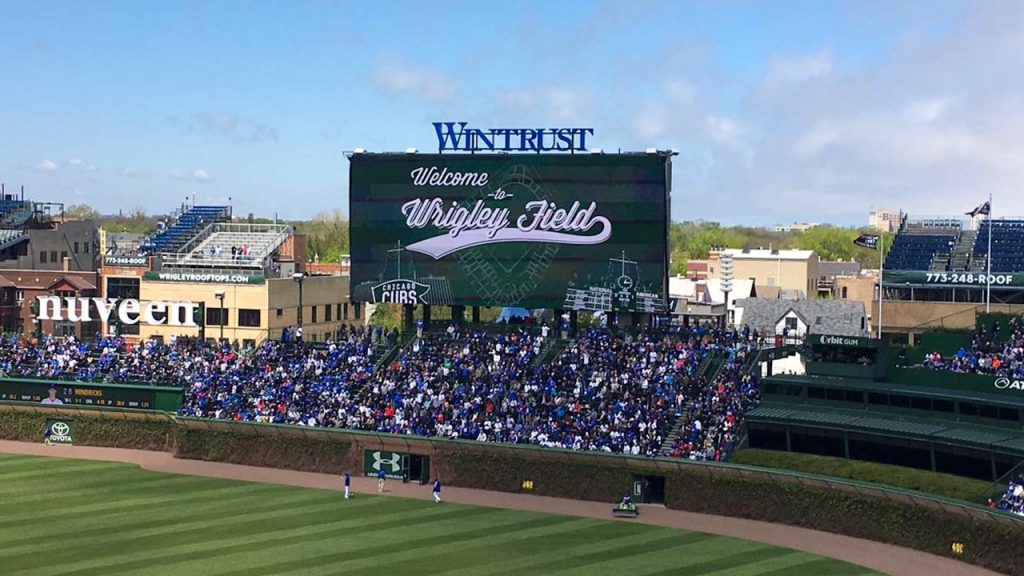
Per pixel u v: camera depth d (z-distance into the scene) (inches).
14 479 3740.2
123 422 4392.2
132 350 4926.2
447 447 3769.7
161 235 6008.9
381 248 4451.3
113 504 3348.9
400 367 4335.6
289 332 4963.1
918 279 4771.2
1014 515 2647.6
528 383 4082.2
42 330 5728.3
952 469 3161.9
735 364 3973.9
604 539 2994.6
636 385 3961.6
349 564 2677.2
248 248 5723.4
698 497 3388.3
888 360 3666.3
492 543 2920.8
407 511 3334.2
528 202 4301.2
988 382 3316.9
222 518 3176.7
